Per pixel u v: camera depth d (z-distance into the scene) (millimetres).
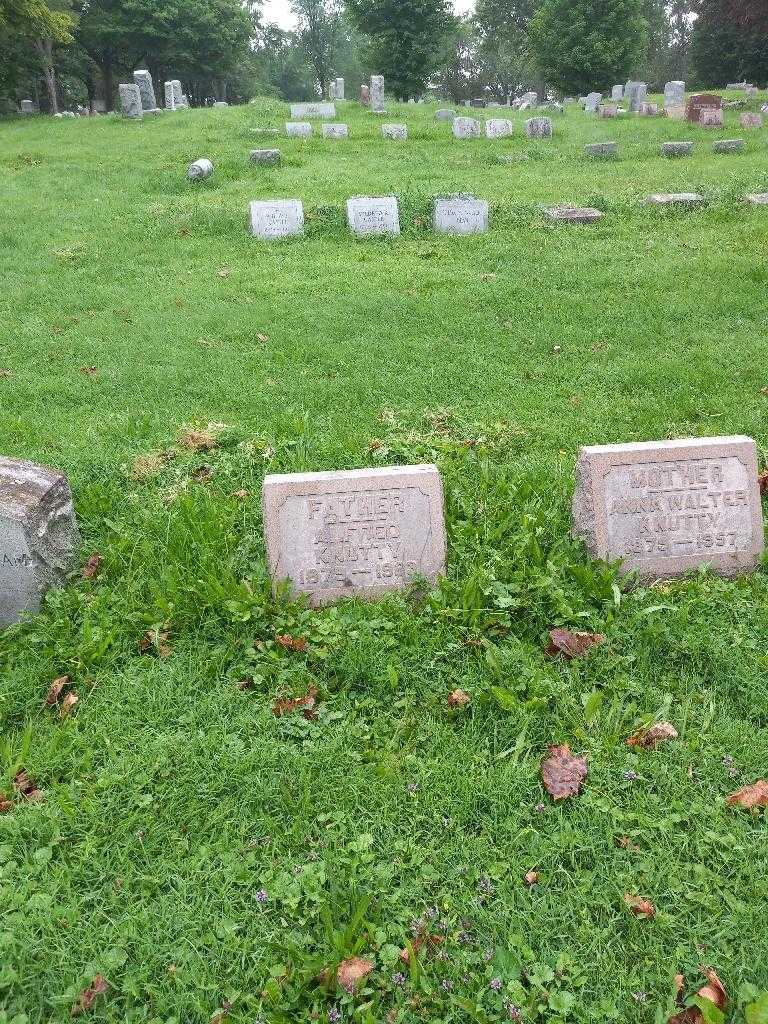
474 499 3037
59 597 2600
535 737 2115
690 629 2426
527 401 3908
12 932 1633
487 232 6883
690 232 6715
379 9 16516
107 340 4805
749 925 1646
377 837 1862
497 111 15812
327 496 2607
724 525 2717
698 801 1911
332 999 1547
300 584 2629
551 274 5758
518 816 1893
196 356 4547
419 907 1709
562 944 1634
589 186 8445
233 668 2346
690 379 4062
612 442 3500
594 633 2441
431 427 3674
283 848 1845
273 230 6910
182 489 3184
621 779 1977
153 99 16219
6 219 7531
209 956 1614
